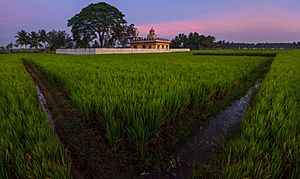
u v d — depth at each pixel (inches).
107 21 2201.0
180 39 3865.7
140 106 142.5
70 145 147.9
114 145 128.0
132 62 649.0
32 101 192.7
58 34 3009.4
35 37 2869.1
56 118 204.8
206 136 162.4
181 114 184.5
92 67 452.4
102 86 210.2
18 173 93.0
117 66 479.8
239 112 223.0
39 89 348.8
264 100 176.6
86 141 150.9
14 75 359.9
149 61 705.6
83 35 2293.3
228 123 190.5
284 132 111.9
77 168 123.7
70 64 544.7
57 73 334.3
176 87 198.2
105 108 139.7
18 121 130.9
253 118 138.5
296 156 91.0
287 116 134.7
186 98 180.9
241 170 85.3
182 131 161.2
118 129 128.6
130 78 273.1
